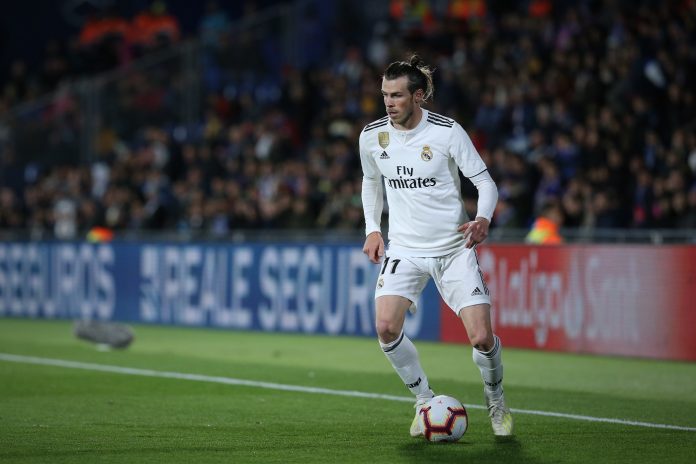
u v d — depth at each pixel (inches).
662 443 755.4
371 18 2440.9
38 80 2733.8
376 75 2111.2
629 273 1327.5
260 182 1989.4
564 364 1275.8
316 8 2479.1
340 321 1636.3
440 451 724.7
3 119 2500.0
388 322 751.1
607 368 1235.9
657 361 1296.8
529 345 1432.1
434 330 1546.5
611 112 1667.1
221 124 2277.3
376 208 794.2
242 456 708.7
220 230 1915.6
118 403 958.4
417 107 754.2
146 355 1387.8
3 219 2315.5
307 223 1793.8
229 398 991.6
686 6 1800.0
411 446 744.3
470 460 693.9
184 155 2242.9
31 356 1371.8
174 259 1867.6
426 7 2304.4
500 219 1652.3
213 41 2395.4
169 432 801.6
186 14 2923.2
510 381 1128.2
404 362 764.6
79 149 2409.0
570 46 1871.3
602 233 1425.9
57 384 1091.9
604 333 1352.1
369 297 1593.3
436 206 756.0
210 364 1280.8
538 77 1898.4
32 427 823.7
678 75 1707.7
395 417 877.8
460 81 1996.8
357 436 784.3
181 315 1860.2
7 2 2992.1
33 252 2098.9
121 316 1951.3
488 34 2068.2
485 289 752.3
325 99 2224.4
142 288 1916.8
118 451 725.3
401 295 759.1
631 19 1818.4
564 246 1391.5
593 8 1982.0
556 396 1010.7
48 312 2073.1
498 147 1815.9
